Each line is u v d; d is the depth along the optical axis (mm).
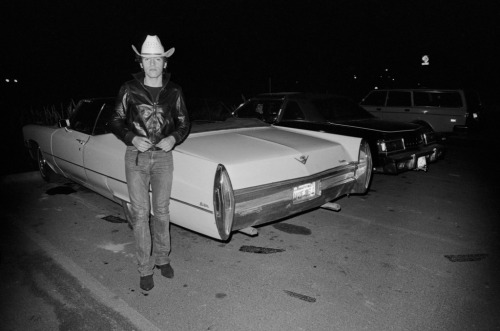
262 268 3541
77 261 3684
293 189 3664
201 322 2732
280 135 4461
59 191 6020
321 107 6691
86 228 4508
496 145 11078
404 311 2840
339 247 3980
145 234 3080
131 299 3029
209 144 3752
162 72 3027
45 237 4254
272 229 4477
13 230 4465
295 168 3697
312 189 3881
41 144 5961
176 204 3406
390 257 3740
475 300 2973
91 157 4500
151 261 3635
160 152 2990
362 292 3107
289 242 4117
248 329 2650
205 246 4031
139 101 2902
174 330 2646
